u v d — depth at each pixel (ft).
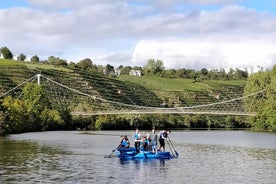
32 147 250.57
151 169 162.81
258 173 156.04
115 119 631.15
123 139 204.74
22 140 317.22
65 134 435.53
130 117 648.38
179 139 368.89
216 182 137.39
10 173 147.13
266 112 574.15
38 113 526.57
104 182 133.59
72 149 241.96
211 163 183.73
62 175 144.77
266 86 653.30
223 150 250.57
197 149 256.73
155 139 207.21
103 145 277.85
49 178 138.62
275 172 158.71
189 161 189.88
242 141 342.44
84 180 136.36
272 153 232.32
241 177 147.13
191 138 387.55
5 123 432.25
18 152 217.77
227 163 184.44
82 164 173.27
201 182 136.98
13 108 452.35
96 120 615.98
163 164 177.88
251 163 185.26
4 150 228.22
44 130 523.29
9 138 341.62
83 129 604.90
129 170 159.22
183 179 141.69
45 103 554.87
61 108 609.01
